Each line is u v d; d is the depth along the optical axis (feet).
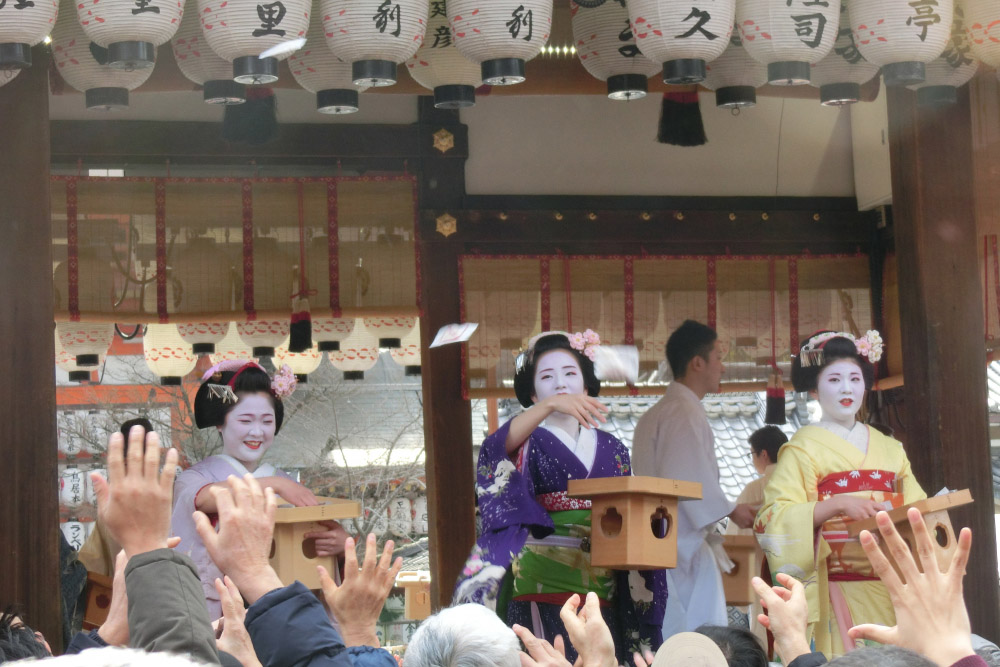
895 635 8.30
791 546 17.99
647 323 26.73
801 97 23.41
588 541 17.38
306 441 35.14
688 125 24.29
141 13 14.98
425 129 25.99
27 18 14.61
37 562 15.19
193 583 7.95
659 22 16.38
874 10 17.29
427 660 9.67
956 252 20.86
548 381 18.39
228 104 19.84
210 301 24.75
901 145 21.36
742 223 27.14
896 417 26.58
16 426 15.31
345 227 25.36
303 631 9.00
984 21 18.21
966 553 8.16
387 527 34.81
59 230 24.17
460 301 25.94
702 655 9.91
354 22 15.97
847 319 27.40
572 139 26.86
